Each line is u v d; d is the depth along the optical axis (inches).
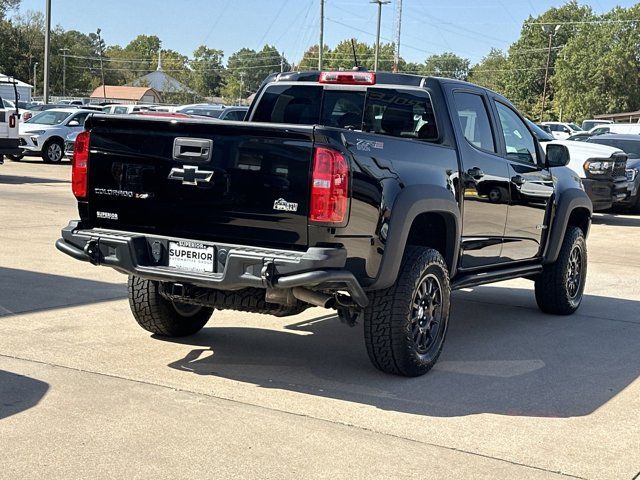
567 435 194.2
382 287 216.8
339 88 274.5
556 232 314.2
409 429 192.9
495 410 209.3
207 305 225.8
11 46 3484.3
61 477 159.2
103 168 221.9
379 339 224.1
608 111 3479.3
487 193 268.4
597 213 799.7
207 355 246.5
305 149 197.5
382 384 226.1
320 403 207.9
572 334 298.2
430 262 229.3
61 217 533.3
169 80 5787.4
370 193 207.0
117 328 270.5
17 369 222.5
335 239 199.0
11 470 161.2
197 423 189.8
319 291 208.4
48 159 1050.1
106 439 178.1
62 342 250.5
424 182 230.2
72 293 316.8
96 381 215.8
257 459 171.5
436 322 238.8
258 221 203.2
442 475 168.2
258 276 197.3
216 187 206.8
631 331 306.3
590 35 3607.3
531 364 254.1
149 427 185.8
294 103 283.0
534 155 309.4
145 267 211.5
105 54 6363.2
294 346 262.2
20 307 290.5
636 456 183.6
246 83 6363.2
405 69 4867.1
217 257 205.5
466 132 266.1
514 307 345.1
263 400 207.9
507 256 290.0
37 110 1304.1
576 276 335.3
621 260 485.7
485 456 179.5
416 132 258.8
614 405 217.5
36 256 388.8
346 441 183.6
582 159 652.1
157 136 213.3
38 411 192.2
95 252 216.8
